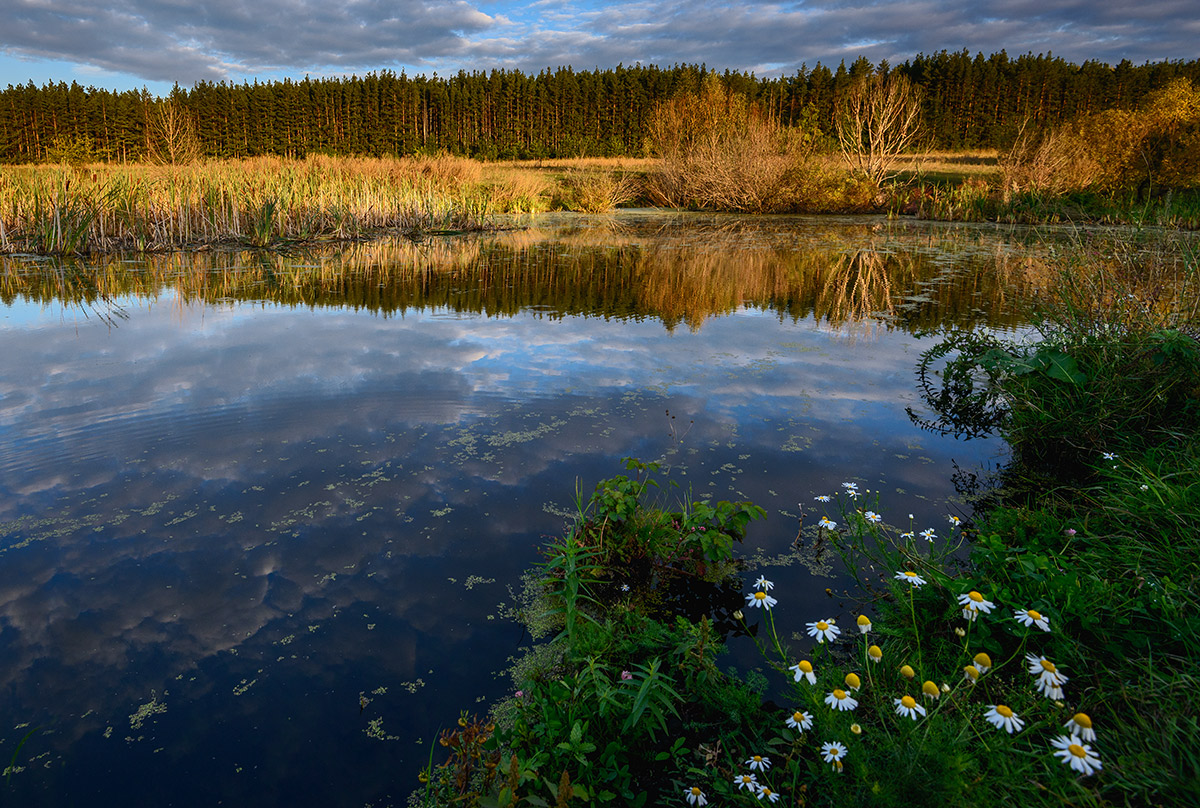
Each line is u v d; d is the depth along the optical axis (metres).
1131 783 1.52
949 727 1.68
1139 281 4.46
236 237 13.02
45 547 2.88
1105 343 4.09
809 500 3.33
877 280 9.61
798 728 1.71
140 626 2.43
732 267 10.81
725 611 2.54
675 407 4.58
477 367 5.41
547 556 2.83
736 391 4.91
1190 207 13.40
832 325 7.00
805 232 15.92
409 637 2.40
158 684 2.17
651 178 24.09
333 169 18.58
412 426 4.21
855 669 2.14
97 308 7.37
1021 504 3.26
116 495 3.30
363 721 2.04
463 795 1.71
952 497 3.35
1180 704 1.77
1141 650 2.01
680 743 1.83
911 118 22.14
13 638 2.37
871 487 3.46
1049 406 3.98
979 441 4.06
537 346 6.09
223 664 2.26
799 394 4.86
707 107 25.56
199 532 3.02
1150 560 2.38
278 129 55.09
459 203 16.83
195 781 1.83
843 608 2.54
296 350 5.79
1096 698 1.82
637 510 2.99
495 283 9.24
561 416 4.39
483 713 2.06
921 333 6.61
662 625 2.35
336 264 10.83
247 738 1.98
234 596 2.60
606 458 3.78
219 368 5.24
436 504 3.28
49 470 3.54
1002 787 1.58
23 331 6.29
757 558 2.88
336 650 2.33
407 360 5.57
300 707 2.09
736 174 21.48
